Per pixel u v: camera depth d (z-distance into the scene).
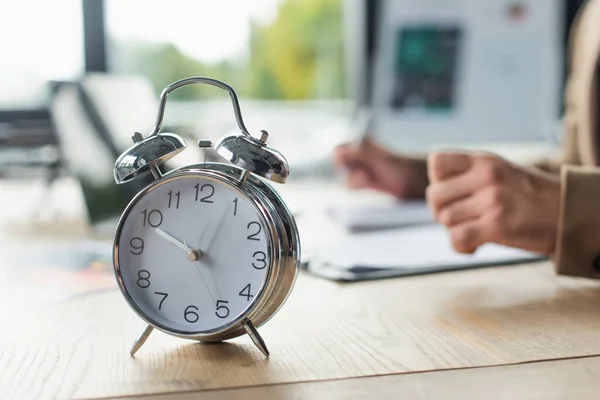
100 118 1.15
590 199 0.77
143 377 0.48
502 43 2.05
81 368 0.50
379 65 2.03
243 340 0.57
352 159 1.54
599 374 0.48
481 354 0.53
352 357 0.52
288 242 0.54
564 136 1.42
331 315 0.64
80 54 1.73
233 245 0.54
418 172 1.51
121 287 0.55
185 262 0.55
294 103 2.00
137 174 0.54
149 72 1.85
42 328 0.60
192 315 0.54
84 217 1.35
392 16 2.01
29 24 1.67
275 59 1.97
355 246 0.95
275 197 0.55
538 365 0.50
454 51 2.03
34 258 0.92
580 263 0.77
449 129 2.05
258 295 0.53
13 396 0.45
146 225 0.55
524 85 2.07
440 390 0.46
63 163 1.40
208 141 0.54
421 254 0.90
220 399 0.44
